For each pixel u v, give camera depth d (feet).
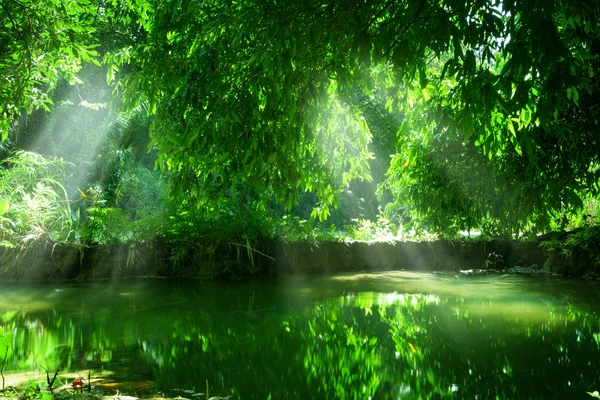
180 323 16.10
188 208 25.82
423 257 30.94
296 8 9.55
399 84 13.00
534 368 11.73
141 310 18.12
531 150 12.17
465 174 17.42
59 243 25.52
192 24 13.38
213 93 11.76
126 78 14.43
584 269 27.58
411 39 9.34
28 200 25.86
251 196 30.55
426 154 18.56
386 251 30.78
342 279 26.25
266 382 10.76
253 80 11.65
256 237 27.68
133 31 35.58
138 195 40.01
